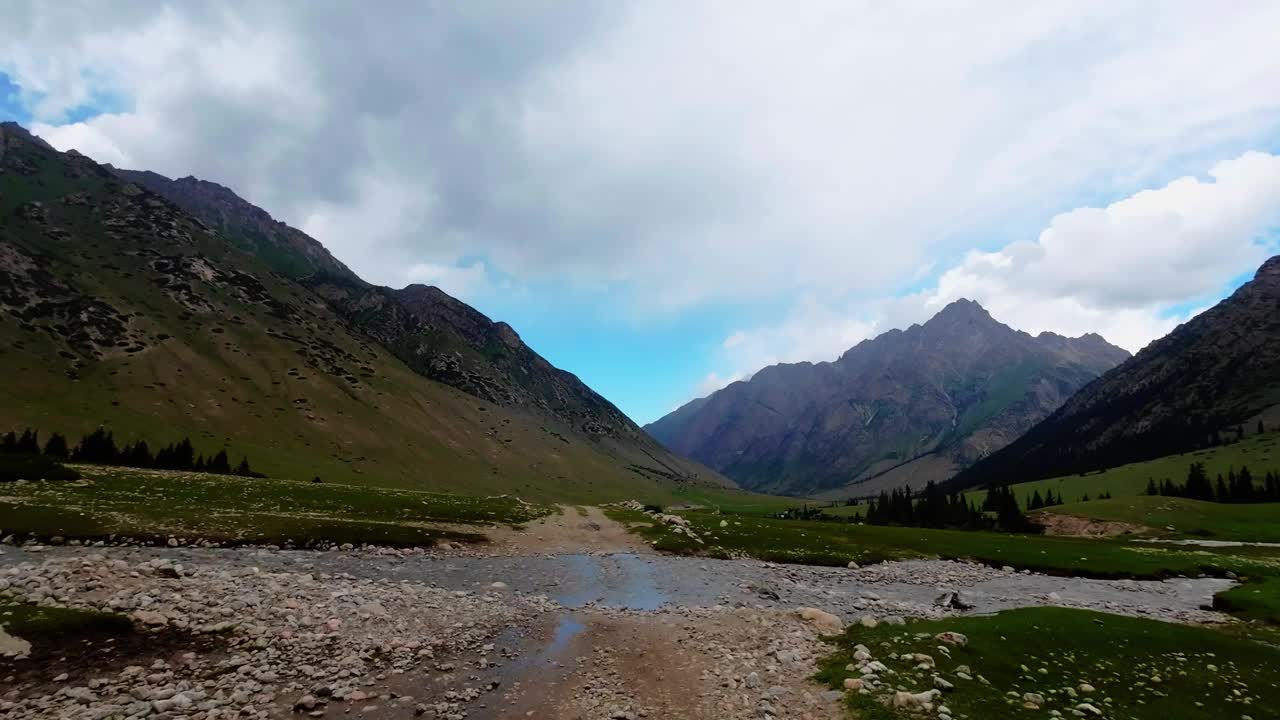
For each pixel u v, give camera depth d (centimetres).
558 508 11088
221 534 4512
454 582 3966
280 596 2673
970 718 1634
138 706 1562
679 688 2023
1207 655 2539
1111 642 2561
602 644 2591
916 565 6406
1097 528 12675
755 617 3119
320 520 5503
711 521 9125
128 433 16775
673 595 4022
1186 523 12131
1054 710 1747
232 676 1834
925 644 2300
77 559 2528
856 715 1681
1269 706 2002
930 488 18662
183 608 2289
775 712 1756
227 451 17850
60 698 1559
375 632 2430
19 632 1827
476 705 1822
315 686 1842
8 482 5762
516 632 2717
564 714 1778
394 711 1731
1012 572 6388
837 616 3319
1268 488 16950
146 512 4766
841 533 8481
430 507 7594
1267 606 4084
